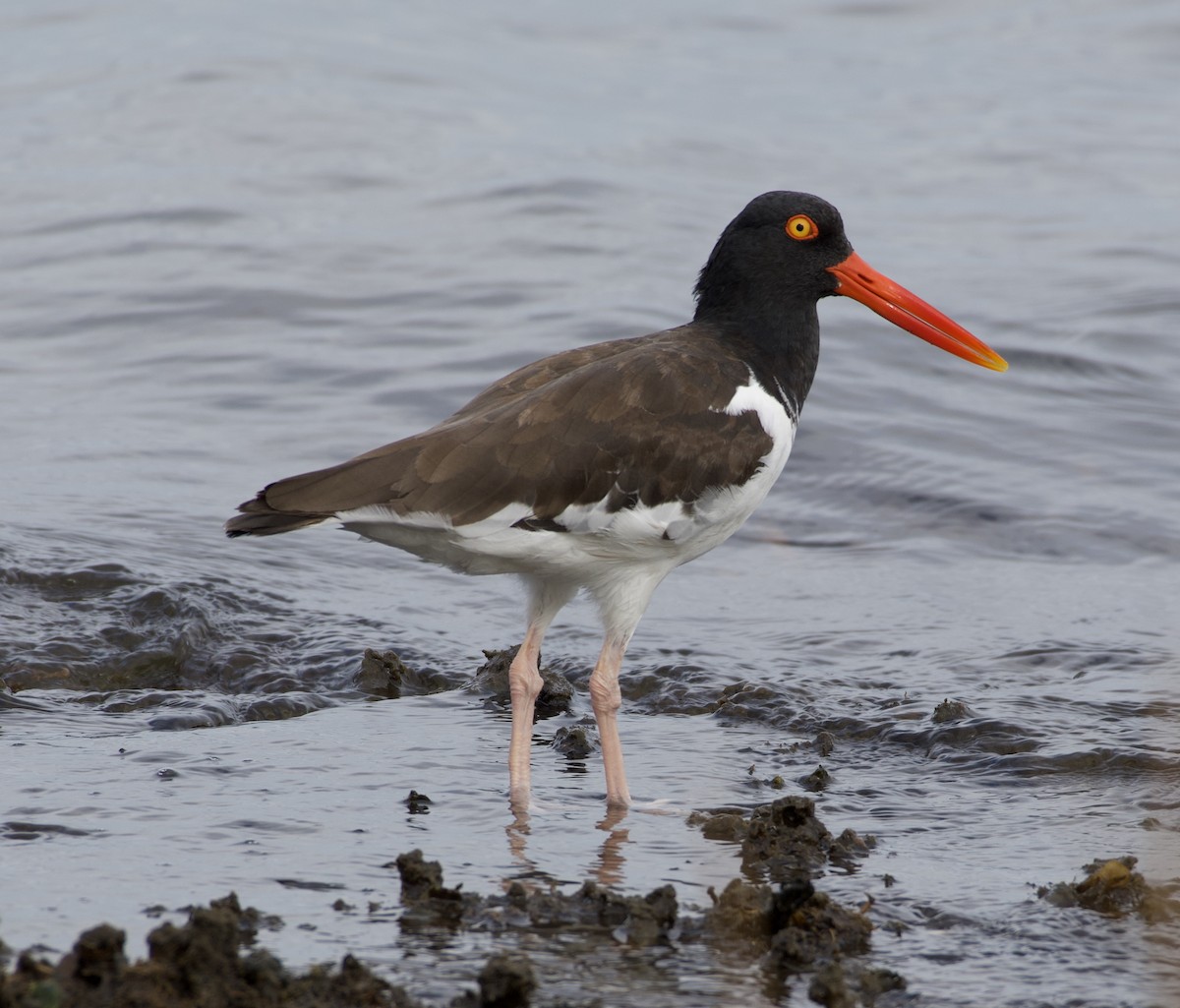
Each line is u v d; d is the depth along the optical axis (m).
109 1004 6.07
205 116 28.89
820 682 11.70
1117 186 27.80
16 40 34.97
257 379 18.27
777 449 10.10
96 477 15.47
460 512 9.17
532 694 9.89
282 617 12.73
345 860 8.40
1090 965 7.27
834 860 8.57
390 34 37.16
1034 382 18.47
